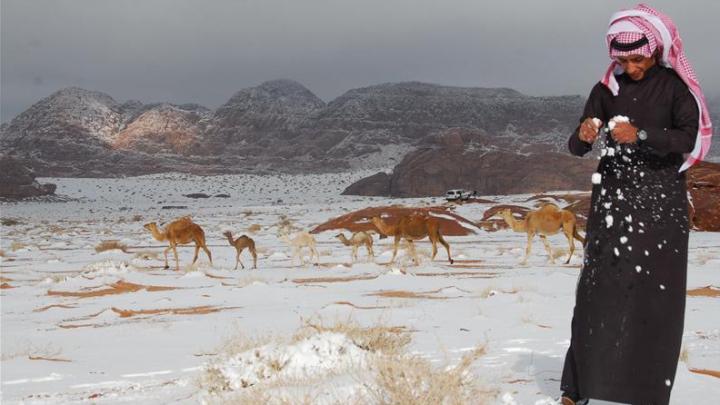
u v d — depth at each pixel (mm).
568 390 4836
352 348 6152
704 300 13234
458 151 180250
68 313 14398
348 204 119625
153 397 5941
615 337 4535
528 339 8648
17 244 42594
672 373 4531
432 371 4789
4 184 173375
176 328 10828
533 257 28422
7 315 14445
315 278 20469
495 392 5094
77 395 6234
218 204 157250
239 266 26969
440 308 12227
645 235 4590
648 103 4715
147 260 31281
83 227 75438
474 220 65125
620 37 4695
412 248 25422
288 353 6016
